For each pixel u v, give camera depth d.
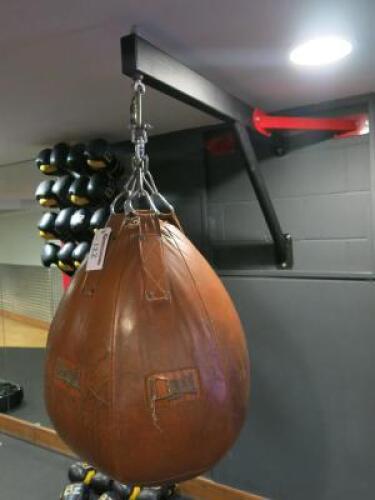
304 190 2.10
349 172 1.98
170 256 1.01
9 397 3.49
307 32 1.21
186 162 2.44
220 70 1.49
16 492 2.65
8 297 3.77
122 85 1.64
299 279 2.07
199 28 1.16
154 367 0.89
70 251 2.74
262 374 2.20
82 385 0.92
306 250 2.12
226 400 0.96
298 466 2.13
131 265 0.98
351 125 1.90
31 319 3.59
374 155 1.87
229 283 2.26
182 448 0.90
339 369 2.00
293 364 2.11
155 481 0.92
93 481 2.49
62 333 1.00
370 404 1.93
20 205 3.45
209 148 2.37
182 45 1.27
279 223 2.13
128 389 0.88
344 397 1.99
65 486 2.62
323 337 2.03
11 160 3.29
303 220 2.11
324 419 2.05
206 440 0.92
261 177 1.87
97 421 0.90
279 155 2.15
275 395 2.17
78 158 2.53
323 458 2.06
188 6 1.04
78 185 2.57
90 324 0.95
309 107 2.00
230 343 1.01
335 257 2.04
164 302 0.94
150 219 1.05
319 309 2.03
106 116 2.10
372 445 1.94
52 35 1.20
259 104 1.95
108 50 1.31
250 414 2.24
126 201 1.08
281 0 1.01
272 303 2.15
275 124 1.80
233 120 1.61
